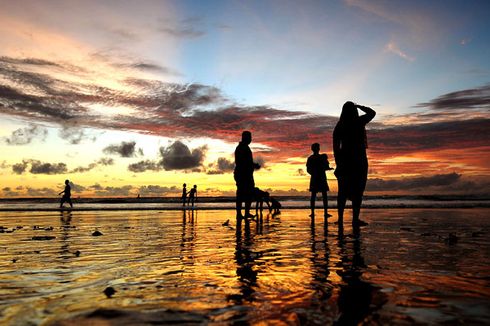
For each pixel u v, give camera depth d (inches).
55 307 89.4
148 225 374.9
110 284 114.3
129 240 239.3
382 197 2465.6
